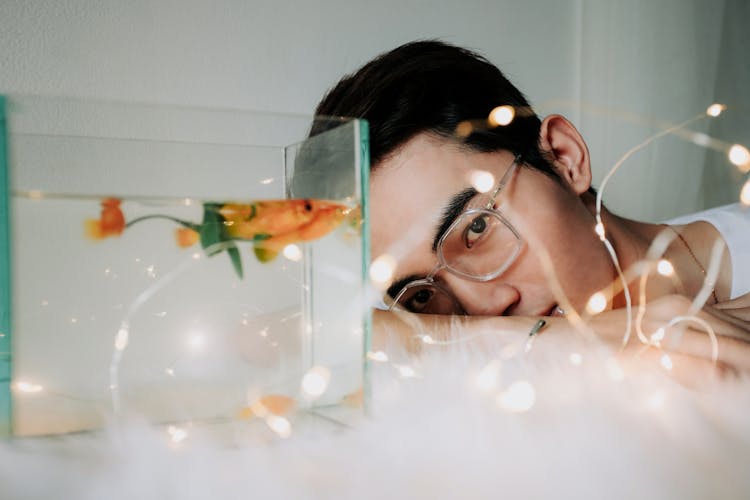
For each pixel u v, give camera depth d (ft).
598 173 5.41
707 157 5.20
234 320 1.97
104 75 3.79
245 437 1.84
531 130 3.48
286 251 2.01
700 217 4.22
